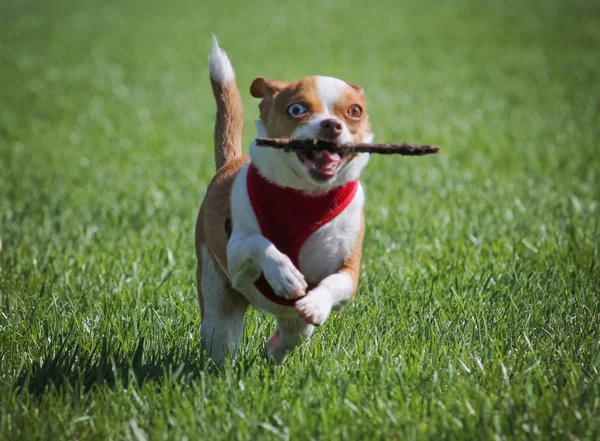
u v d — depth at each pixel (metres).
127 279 8.53
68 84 23.28
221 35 32.62
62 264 8.97
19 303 7.70
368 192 12.20
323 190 5.88
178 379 6.12
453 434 5.13
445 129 16.75
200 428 5.34
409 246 9.68
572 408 5.41
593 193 11.77
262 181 5.96
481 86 22.09
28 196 12.19
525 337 6.63
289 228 5.93
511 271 8.47
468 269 8.62
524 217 10.51
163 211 11.12
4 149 15.75
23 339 6.85
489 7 38.78
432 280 8.12
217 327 6.59
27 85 23.08
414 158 14.46
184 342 6.77
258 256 5.83
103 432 5.35
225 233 6.32
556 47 28.25
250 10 40.09
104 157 15.07
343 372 6.08
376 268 8.87
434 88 21.94
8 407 5.58
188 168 13.85
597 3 38.31
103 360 6.28
